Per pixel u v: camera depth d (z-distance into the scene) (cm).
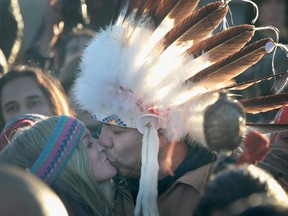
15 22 1255
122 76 611
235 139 492
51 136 628
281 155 646
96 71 618
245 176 435
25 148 628
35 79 855
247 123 622
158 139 612
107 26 648
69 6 1127
